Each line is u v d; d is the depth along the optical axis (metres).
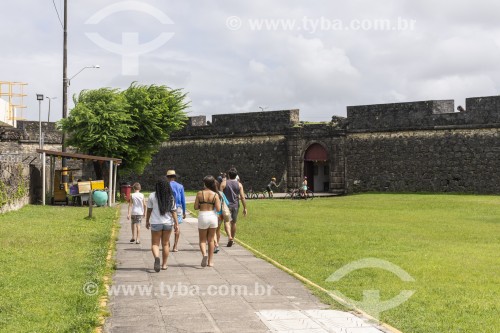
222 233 18.44
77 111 34.19
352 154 41.22
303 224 21.56
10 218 20.05
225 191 15.38
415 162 38.91
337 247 15.47
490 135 36.47
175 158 48.50
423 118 38.69
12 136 42.88
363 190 40.75
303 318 8.14
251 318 8.12
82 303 8.75
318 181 44.66
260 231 19.14
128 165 36.91
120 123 35.06
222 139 46.56
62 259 12.28
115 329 7.58
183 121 40.72
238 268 12.05
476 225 21.69
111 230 18.03
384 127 40.00
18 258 12.11
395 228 20.38
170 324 7.81
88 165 47.81
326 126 42.25
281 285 10.36
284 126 44.09
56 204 29.12
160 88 37.69
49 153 28.11
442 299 9.69
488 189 36.47
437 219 23.91
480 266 12.75
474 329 7.95
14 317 7.99
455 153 37.56
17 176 24.50
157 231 11.56
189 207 29.39
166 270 11.77
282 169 44.12
